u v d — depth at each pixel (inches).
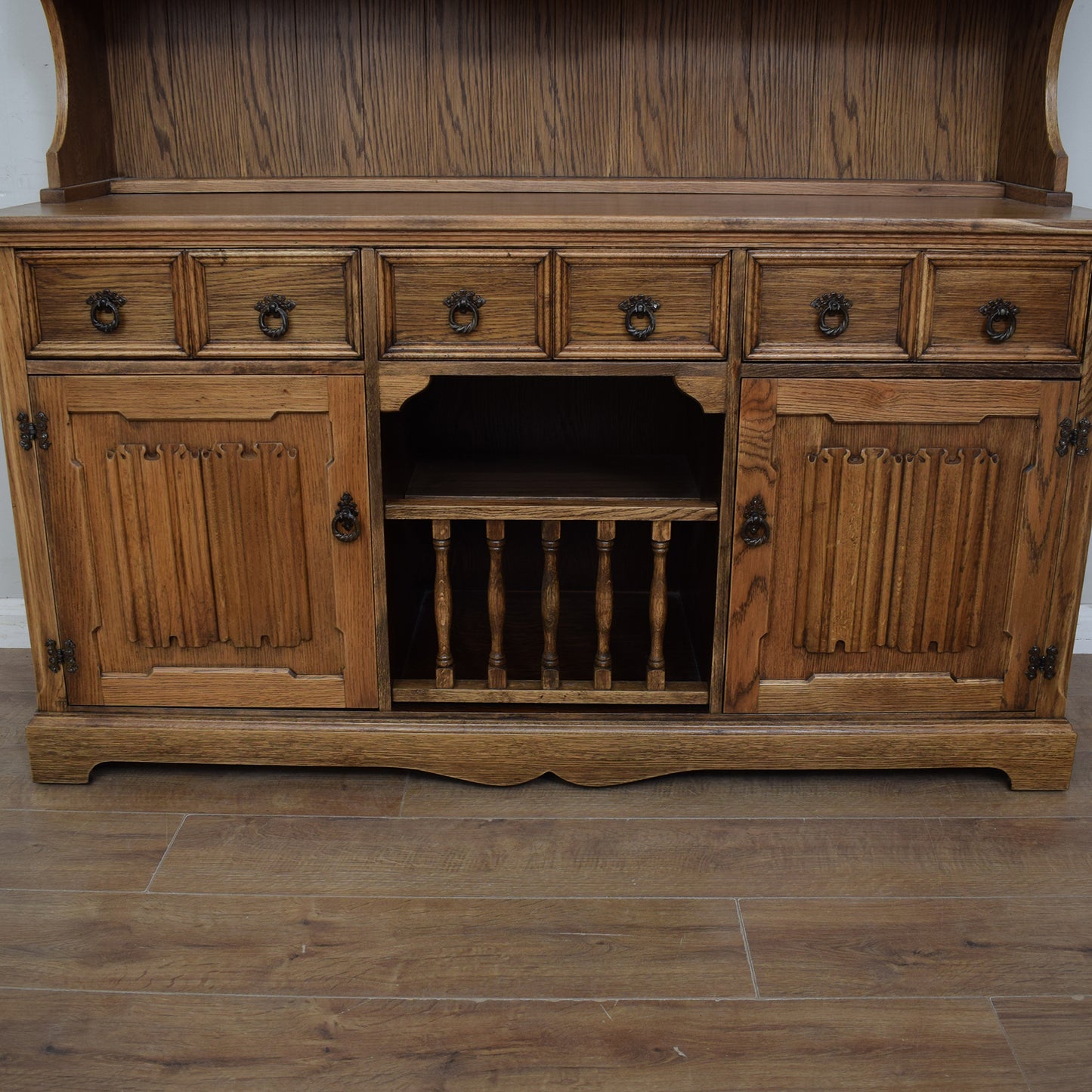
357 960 59.7
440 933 61.8
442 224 66.2
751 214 68.6
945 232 66.1
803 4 81.4
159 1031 54.8
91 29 79.5
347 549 72.3
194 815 72.8
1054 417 69.7
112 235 66.4
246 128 83.7
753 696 75.2
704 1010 56.4
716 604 73.2
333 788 76.1
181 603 73.4
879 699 75.1
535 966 59.4
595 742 74.9
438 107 83.5
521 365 69.1
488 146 84.4
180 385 69.2
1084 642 97.1
